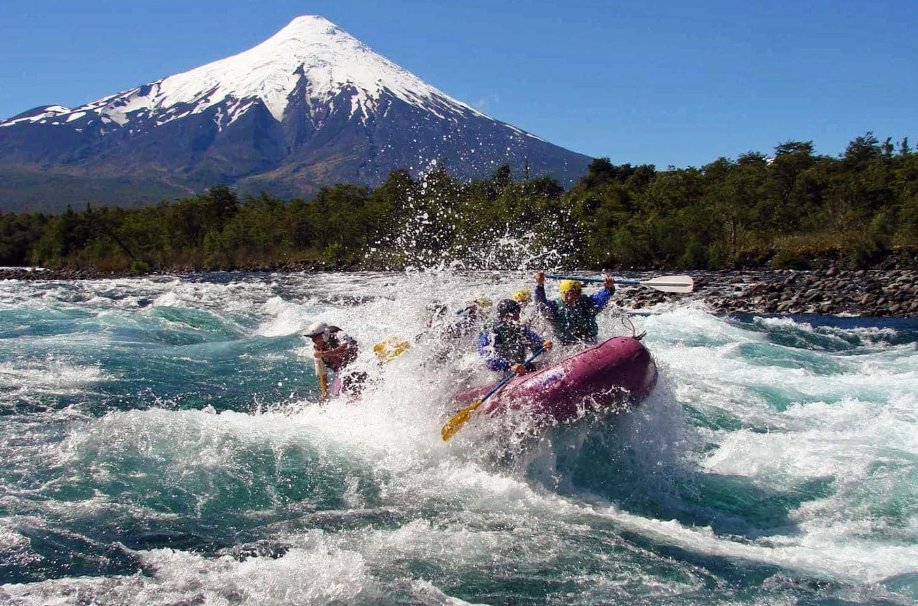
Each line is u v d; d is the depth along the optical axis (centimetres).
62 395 746
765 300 1861
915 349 1169
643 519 507
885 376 929
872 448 620
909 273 2167
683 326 1287
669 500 545
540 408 568
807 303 1803
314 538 462
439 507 514
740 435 667
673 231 3119
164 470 547
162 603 380
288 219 4591
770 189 3653
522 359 633
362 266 3797
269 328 1256
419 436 633
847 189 3425
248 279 2962
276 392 816
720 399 802
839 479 563
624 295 1958
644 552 455
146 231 5081
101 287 2116
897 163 3941
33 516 470
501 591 405
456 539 465
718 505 536
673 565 439
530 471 576
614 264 3209
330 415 703
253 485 533
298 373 908
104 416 674
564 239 3102
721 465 611
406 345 697
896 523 493
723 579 423
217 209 5419
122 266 4578
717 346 1118
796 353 1081
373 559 437
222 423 649
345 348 732
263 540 457
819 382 887
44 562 417
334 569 418
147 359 944
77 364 887
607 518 506
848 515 509
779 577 425
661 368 691
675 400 656
